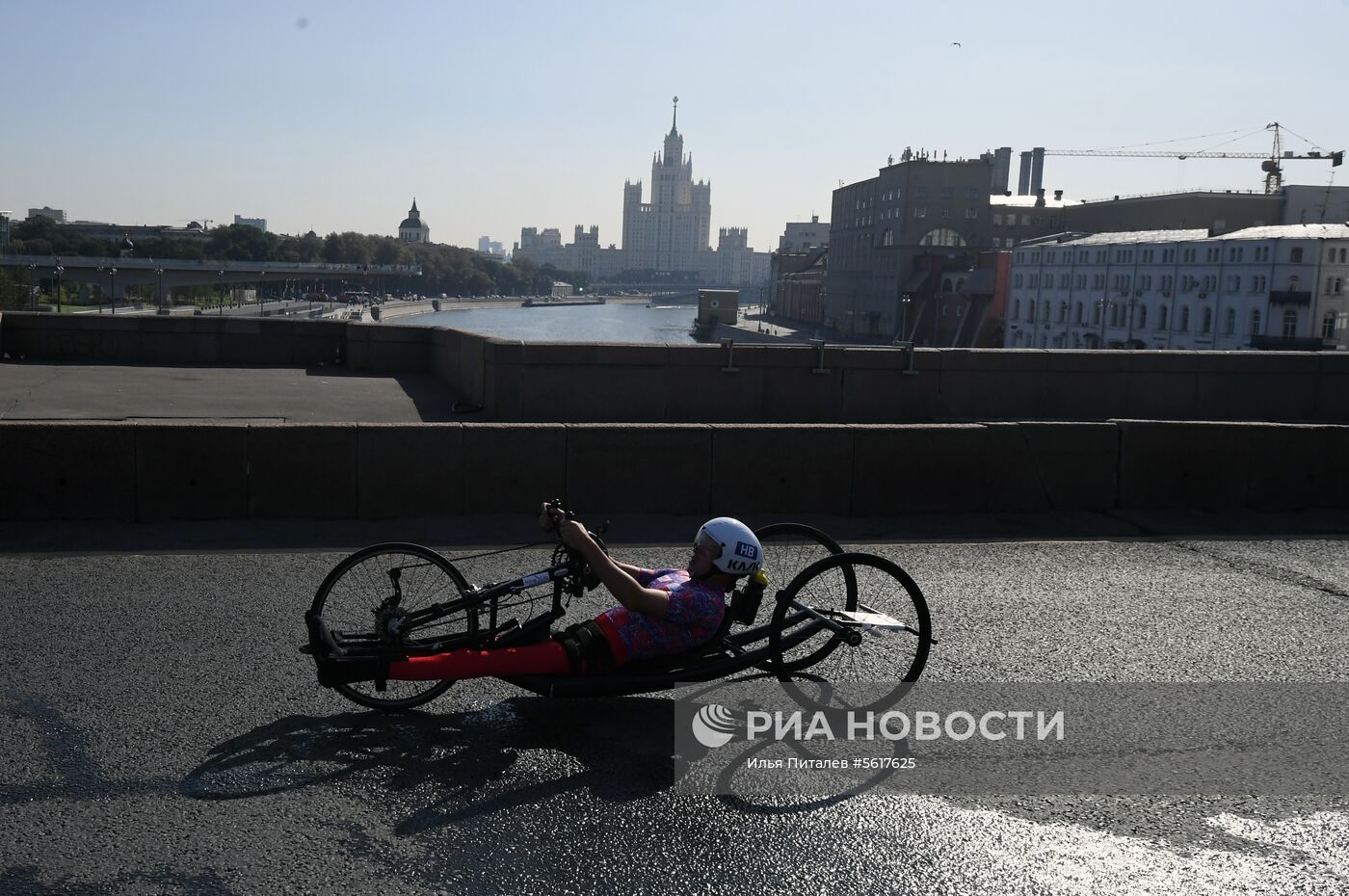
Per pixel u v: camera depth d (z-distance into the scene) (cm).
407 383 1694
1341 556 883
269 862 405
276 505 906
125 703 534
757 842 430
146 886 389
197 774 469
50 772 466
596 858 415
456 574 573
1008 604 730
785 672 564
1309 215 13975
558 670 532
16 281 13750
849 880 407
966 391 1562
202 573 745
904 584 575
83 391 1445
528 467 945
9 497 868
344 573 555
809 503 986
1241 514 1032
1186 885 407
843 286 18575
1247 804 468
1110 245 10906
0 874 392
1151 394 1612
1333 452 1063
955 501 1008
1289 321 8775
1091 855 427
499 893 392
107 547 816
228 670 578
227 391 1509
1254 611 730
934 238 15850
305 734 510
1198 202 14038
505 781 473
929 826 446
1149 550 890
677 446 966
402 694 551
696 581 550
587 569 548
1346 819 457
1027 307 12588
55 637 616
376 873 402
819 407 1512
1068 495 1031
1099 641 664
